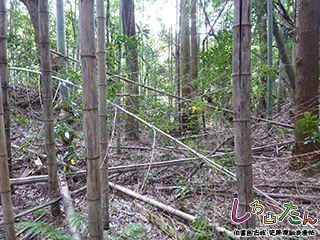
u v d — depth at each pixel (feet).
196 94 13.48
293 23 17.40
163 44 28.48
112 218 7.29
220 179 9.42
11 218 4.88
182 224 6.98
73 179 9.75
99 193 4.37
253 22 18.04
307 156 9.98
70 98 9.09
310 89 9.96
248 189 3.95
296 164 10.28
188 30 21.13
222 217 7.22
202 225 6.64
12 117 10.01
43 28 6.42
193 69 19.51
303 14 10.02
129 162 11.71
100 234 4.48
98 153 4.24
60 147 11.32
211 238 6.28
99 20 5.93
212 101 13.16
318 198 7.89
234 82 3.77
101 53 6.02
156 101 12.04
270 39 14.11
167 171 10.72
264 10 16.11
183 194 8.37
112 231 6.53
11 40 14.12
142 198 8.16
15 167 10.35
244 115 3.77
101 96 6.15
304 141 10.03
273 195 8.32
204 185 8.63
